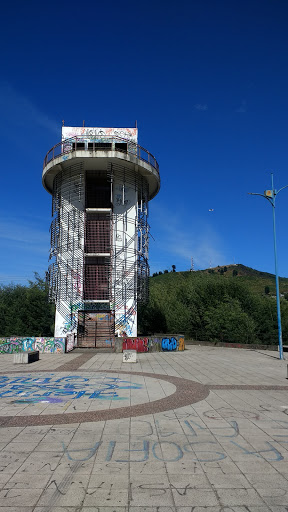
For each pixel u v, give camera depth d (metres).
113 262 27.92
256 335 36.16
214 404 8.88
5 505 4.00
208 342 32.47
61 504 4.04
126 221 29.00
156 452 5.61
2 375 13.91
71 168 29.05
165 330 41.75
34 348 24.17
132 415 7.82
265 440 6.20
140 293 28.42
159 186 33.12
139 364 17.77
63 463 5.18
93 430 6.74
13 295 47.97
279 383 12.14
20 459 5.33
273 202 22.70
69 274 27.66
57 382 12.12
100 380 12.54
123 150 28.83
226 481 4.61
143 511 3.90
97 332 27.17
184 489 4.40
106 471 4.91
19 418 7.57
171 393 10.24
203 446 5.89
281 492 4.34
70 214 28.64
